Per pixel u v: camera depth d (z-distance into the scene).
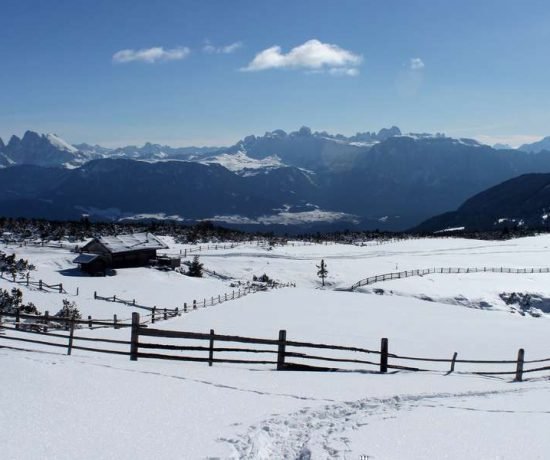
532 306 74.69
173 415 9.15
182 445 7.77
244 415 9.52
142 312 45.56
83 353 17.45
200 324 37.47
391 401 11.45
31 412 8.63
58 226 109.69
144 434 8.12
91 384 10.59
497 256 111.44
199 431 8.43
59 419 8.45
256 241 123.81
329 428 8.98
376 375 16.58
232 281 75.88
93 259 68.25
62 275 65.88
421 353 28.12
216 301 55.09
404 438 8.48
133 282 65.12
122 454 7.30
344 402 11.05
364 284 79.88
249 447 7.85
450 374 18.72
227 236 126.81
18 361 11.79
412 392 13.09
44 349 16.44
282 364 16.86
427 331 40.34
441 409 10.75
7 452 7.03
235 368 15.83
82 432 7.99
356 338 33.31
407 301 61.69
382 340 18.12
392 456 7.64
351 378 15.09
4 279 55.84
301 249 113.62
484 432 9.02
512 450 8.09
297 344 16.95
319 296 62.59
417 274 86.31
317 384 13.29
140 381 11.27
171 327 35.06
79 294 54.16
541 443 8.50
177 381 11.64
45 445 7.39
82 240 100.50
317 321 42.72
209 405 9.98
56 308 43.28
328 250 113.94
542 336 39.22
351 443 8.12
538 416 10.52
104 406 9.29
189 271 77.69
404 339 34.62
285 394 11.59
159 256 81.75
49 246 86.31
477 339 36.44
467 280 83.19
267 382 12.95
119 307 47.25
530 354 29.80
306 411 10.05
